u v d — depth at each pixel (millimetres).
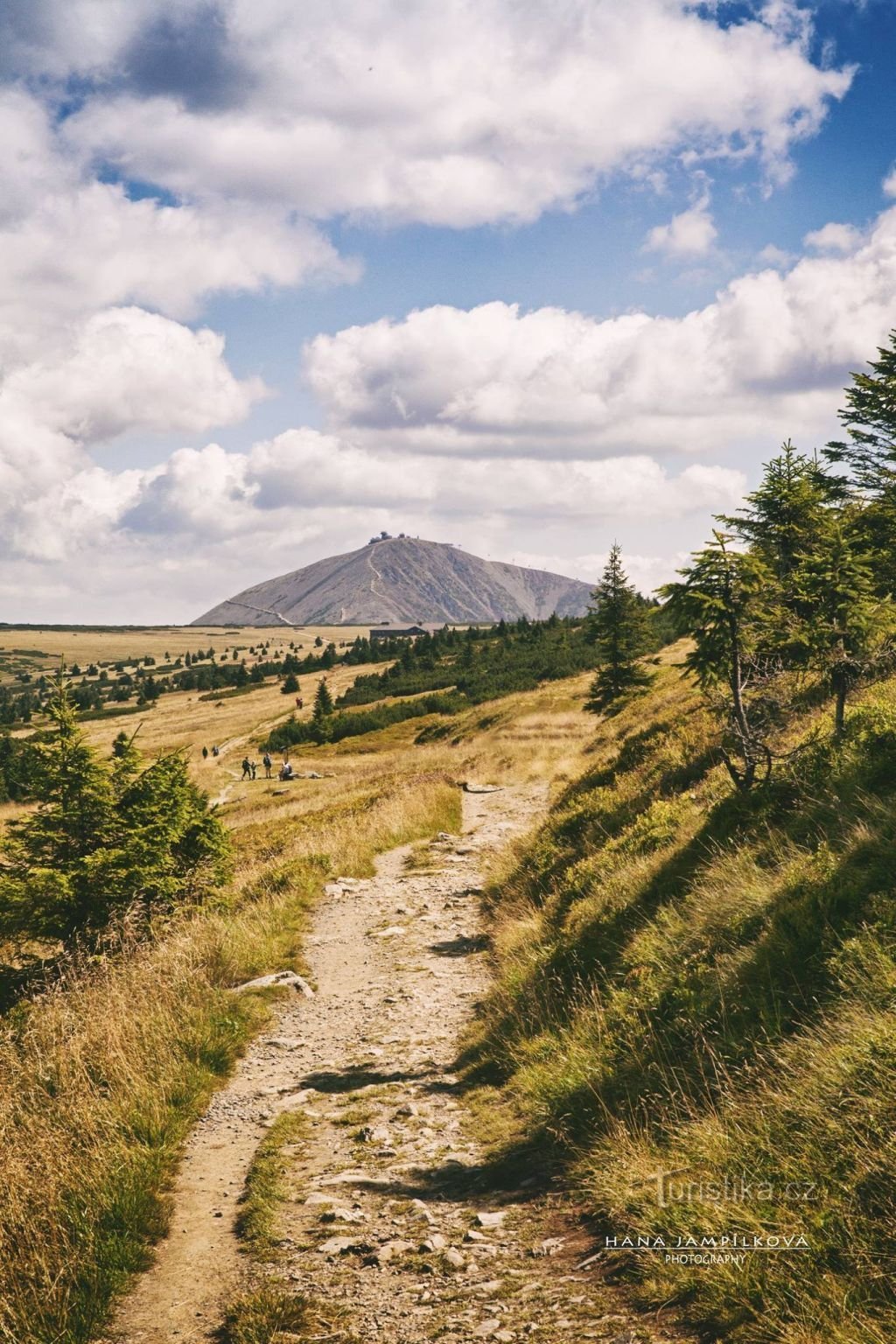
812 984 6125
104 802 13906
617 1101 6355
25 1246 5090
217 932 13109
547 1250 4750
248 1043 9820
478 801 30859
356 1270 4848
